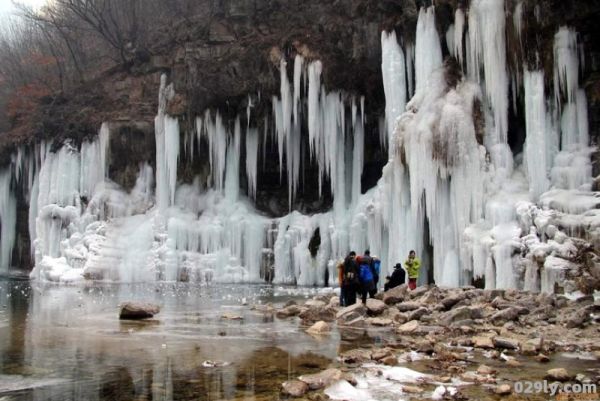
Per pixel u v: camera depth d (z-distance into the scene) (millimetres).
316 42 29812
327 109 30062
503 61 21812
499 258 18641
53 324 13617
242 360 9242
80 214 35438
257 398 7004
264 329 12891
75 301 19875
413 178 22172
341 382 7539
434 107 22500
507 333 11703
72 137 36938
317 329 12500
